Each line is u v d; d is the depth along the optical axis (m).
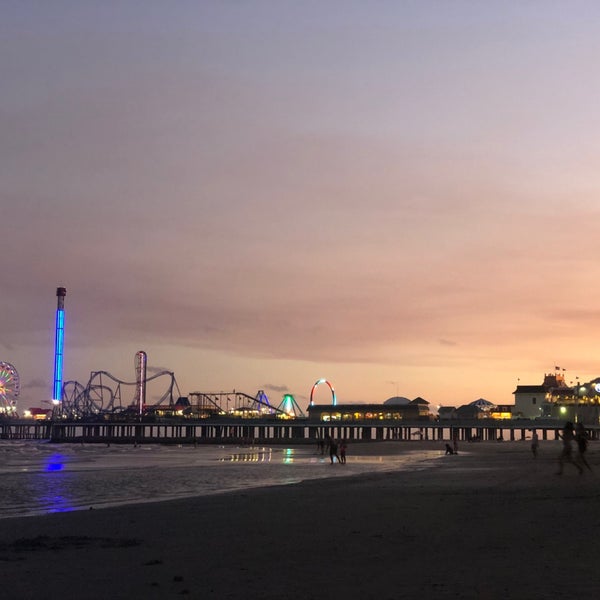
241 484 60.62
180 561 18.33
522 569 15.70
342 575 15.73
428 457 113.69
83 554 19.94
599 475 48.34
